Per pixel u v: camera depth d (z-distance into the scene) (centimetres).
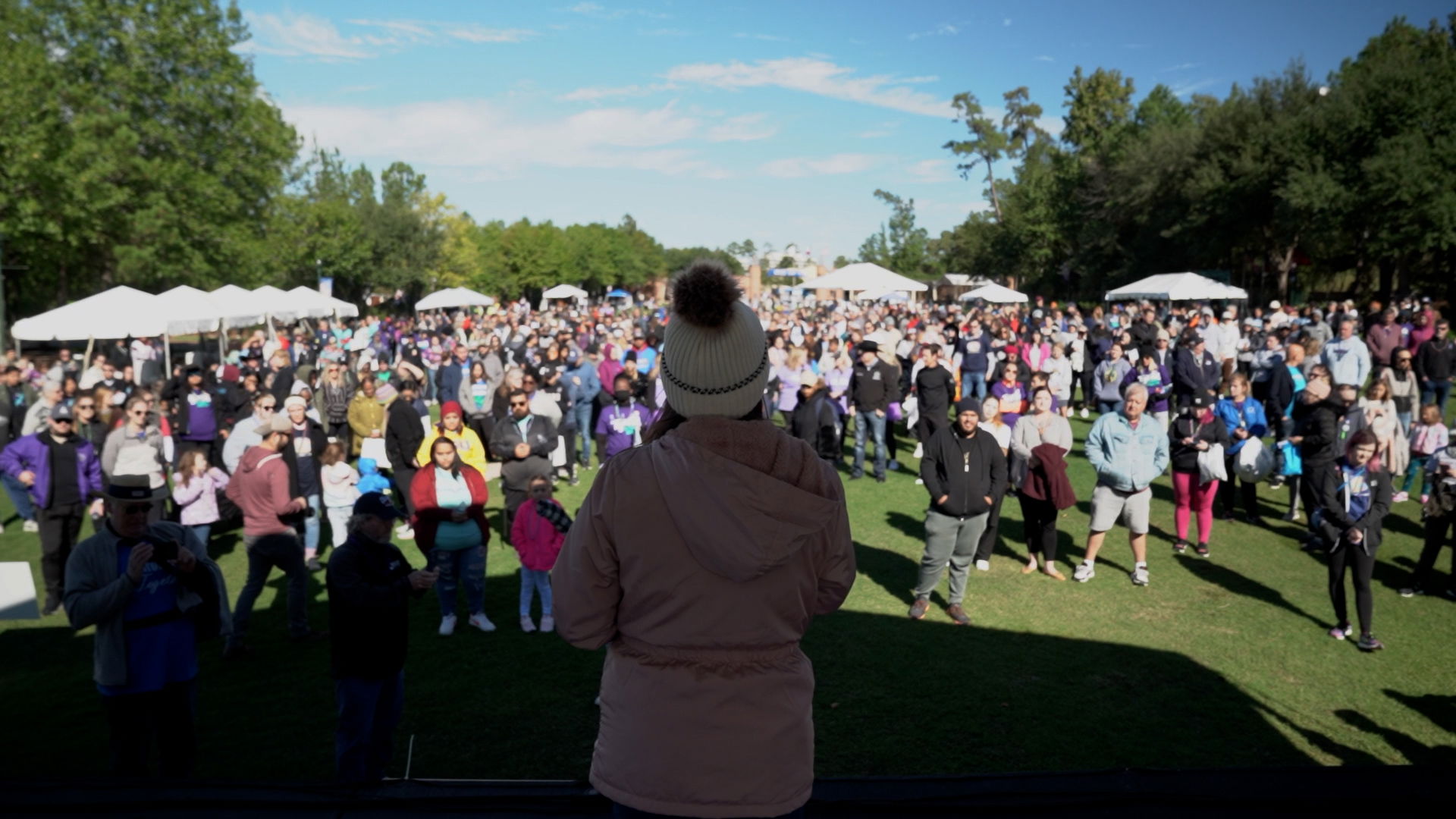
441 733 551
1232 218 4103
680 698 126
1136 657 661
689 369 128
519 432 958
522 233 8181
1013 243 6391
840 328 2286
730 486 123
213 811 209
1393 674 630
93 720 572
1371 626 711
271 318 2709
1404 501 1103
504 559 932
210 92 3531
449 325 3484
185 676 441
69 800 212
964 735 541
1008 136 7675
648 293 10812
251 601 680
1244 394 1032
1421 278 4069
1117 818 197
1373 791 202
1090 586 826
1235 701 588
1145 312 2234
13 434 1308
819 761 507
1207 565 882
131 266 3170
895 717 564
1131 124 5997
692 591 126
